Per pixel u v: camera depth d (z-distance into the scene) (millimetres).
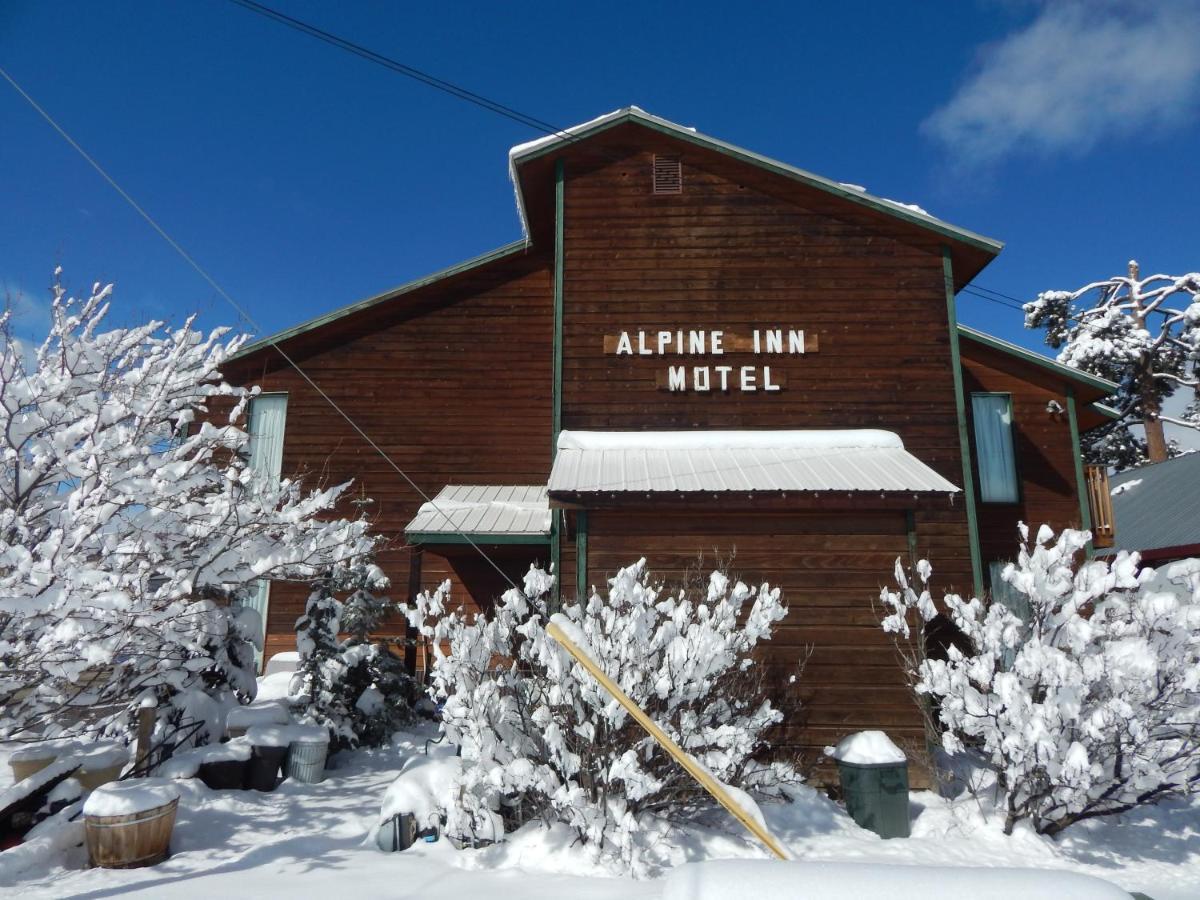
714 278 12008
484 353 14805
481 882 5699
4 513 6836
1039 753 6922
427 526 11609
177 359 8281
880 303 11930
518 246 14938
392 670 10875
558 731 6320
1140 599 7824
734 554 9234
